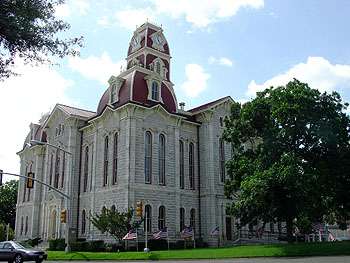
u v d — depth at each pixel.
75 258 38.72
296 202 37.50
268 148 41.25
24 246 34.78
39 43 17.44
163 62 62.53
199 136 61.00
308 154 40.81
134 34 64.06
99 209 54.34
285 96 40.41
